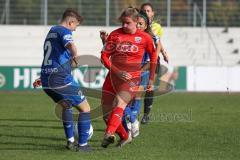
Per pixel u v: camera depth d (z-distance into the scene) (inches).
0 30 3053.6
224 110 1839.3
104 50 1063.0
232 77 2768.2
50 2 3174.2
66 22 1027.9
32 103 2060.8
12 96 2377.0
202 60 3142.2
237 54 3174.2
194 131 1315.2
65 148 1069.8
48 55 1014.4
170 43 3139.8
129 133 1090.1
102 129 1354.6
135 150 1050.7
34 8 3142.2
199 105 2016.5
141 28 1290.6
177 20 3230.8
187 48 3144.7
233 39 3181.6
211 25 3238.2
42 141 1159.0
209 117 1622.8
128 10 1058.7
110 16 3179.1
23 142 1144.2
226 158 973.8
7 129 1339.8
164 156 986.1
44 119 1557.6
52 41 1012.5
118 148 1073.5
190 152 1033.5
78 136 1042.7
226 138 1208.8
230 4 3272.6
